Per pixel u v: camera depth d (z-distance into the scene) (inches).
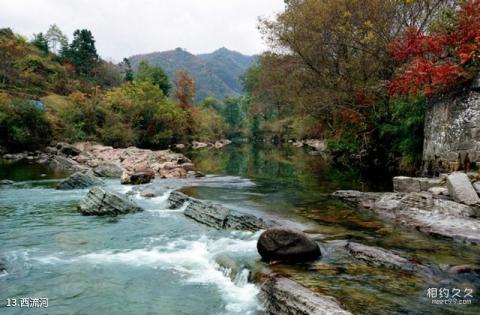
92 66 3629.4
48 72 2950.3
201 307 296.0
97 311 290.8
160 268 371.9
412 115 788.0
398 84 733.9
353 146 1224.2
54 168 1165.7
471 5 571.2
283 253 345.1
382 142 1063.0
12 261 385.7
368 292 279.0
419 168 759.7
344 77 1063.6
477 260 336.8
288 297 271.3
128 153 1480.1
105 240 455.2
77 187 796.6
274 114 3390.7
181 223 527.5
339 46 1067.9
